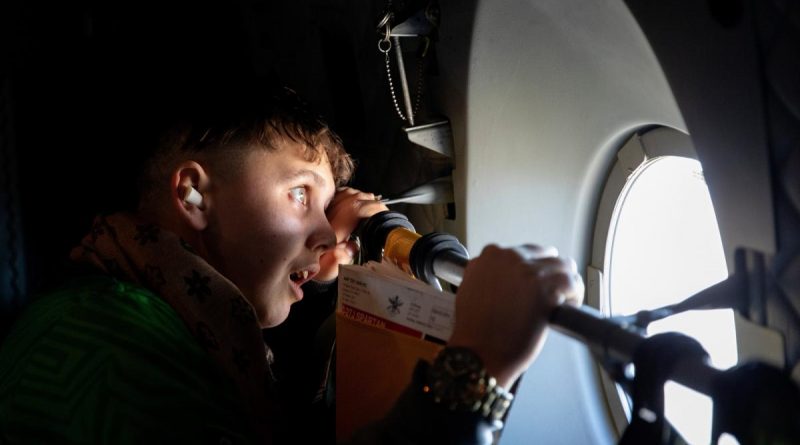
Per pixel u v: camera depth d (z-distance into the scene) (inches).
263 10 69.5
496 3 47.7
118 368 38.1
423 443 33.3
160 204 46.3
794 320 32.7
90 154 55.6
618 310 53.4
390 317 41.6
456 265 39.7
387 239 47.0
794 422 25.0
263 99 45.8
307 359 58.1
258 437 42.3
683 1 35.1
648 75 41.4
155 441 37.1
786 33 30.7
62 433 37.4
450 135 54.8
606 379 54.2
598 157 50.2
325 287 59.1
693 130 37.1
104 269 45.1
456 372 33.0
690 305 34.4
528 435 55.2
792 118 31.4
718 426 26.4
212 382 40.2
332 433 54.2
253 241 46.0
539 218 53.7
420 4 52.2
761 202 33.5
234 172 45.3
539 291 33.0
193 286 42.8
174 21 71.7
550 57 47.9
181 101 45.7
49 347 39.5
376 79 60.6
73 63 65.6
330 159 50.5
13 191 66.6
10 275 67.6
